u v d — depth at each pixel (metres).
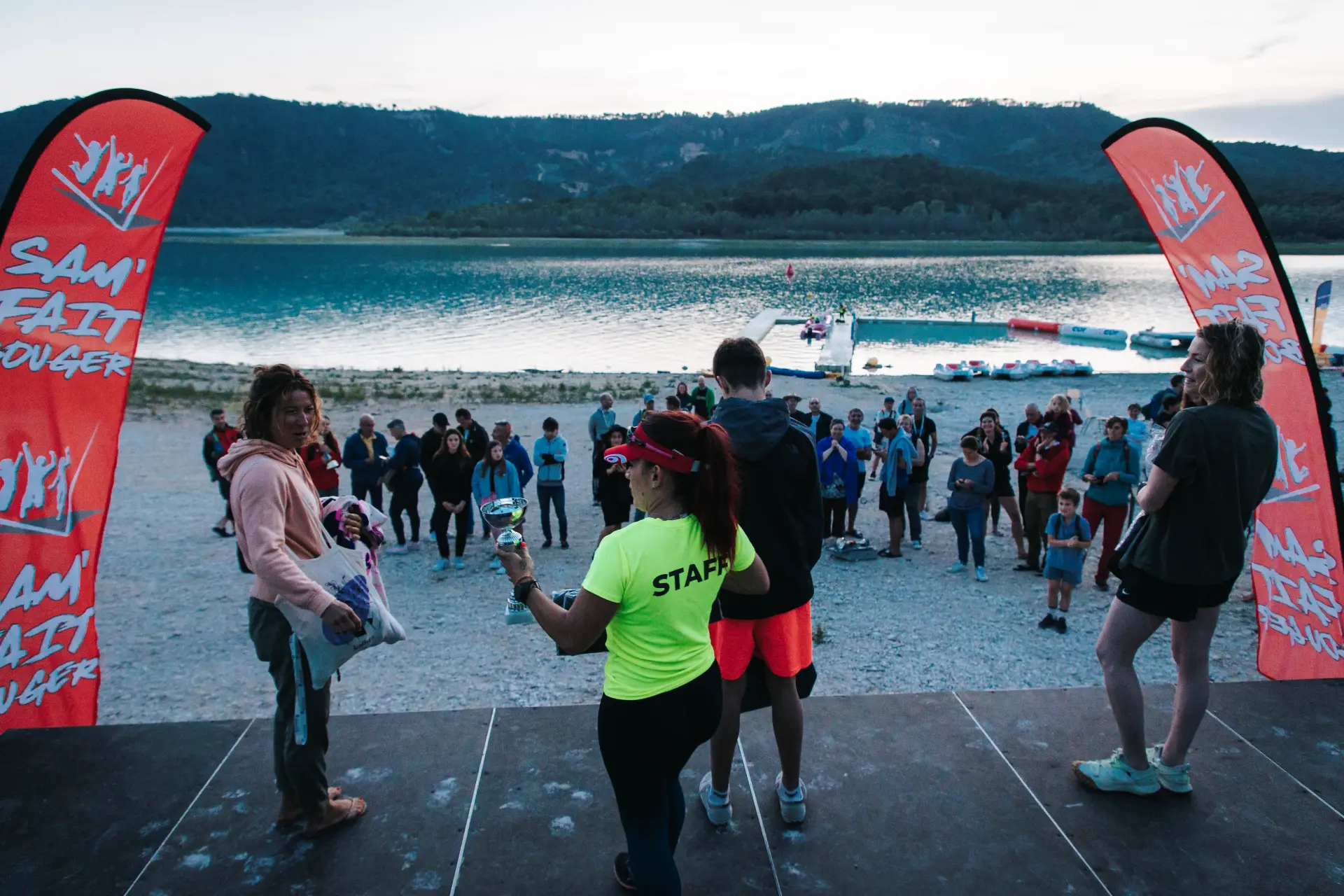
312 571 2.68
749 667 2.90
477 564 9.94
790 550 2.70
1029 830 2.91
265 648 2.75
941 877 2.70
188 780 3.18
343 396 22.17
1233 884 2.66
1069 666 7.04
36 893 2.62
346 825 2.93
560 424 18.72
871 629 7.89
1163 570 2.86
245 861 2.77
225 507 10.96
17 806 3.02
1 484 3.39
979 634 7.74
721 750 2.83
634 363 33.31
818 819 2.97
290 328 44.41
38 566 3.56
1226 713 3.62
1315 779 3.17
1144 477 8.59
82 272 3.51
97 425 3.70
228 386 24.56
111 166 3.50
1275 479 4.13
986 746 3.39
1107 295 61.75
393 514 10.33
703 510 2.15
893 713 3.63
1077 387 24.58
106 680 6.90
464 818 2.98
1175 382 10.48
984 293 63.41
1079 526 7.69
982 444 9.94
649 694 2.14
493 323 46.41
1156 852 2.80
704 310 52.31
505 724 3.55
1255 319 4.02
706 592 2.20
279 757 2.85
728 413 2.67
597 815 2.99
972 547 9.56
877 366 30.12
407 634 7.84
